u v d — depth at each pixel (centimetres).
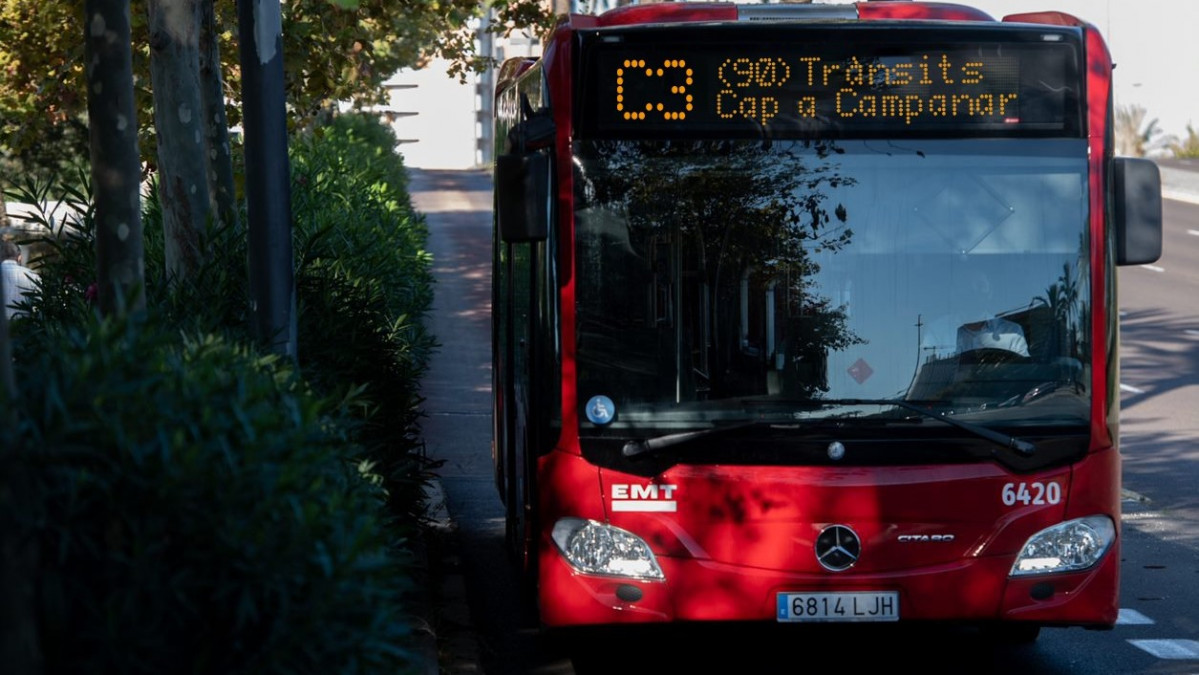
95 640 841
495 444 2244
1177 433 3238
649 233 1401
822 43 1413
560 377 1396
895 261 1400
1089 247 1409
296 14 2859
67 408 838
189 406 893
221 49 3209
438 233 7656
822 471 1377
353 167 4391
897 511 1375
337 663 923
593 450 1388
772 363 1391
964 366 1396
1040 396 1397
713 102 1411
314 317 1742
